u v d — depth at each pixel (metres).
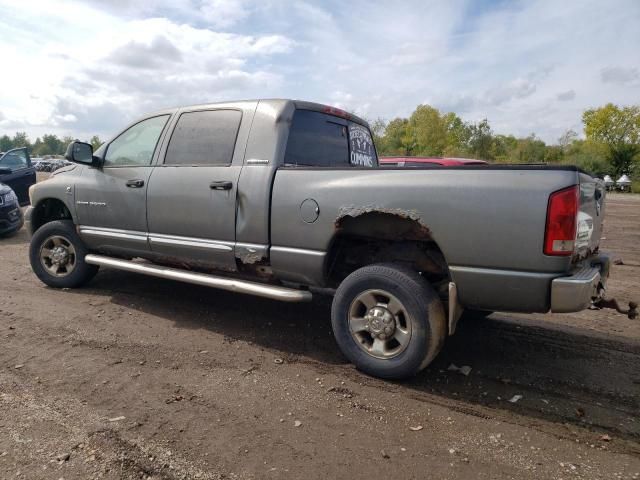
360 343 3.73
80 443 2.71
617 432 3.01
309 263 3.88
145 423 2.94
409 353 3.47
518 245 3.10
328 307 5.40
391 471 2.55
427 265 3.81
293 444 2.78
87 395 3.27
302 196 3.87
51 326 4.57
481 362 4.06
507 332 4.79
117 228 5.16
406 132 58.16
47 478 2.40
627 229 13.81
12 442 2.71
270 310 5.24
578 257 3.31
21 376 3.53
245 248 4.18
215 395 3.33
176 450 2.68
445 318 3.54
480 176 3.24
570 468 2.62
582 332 4.83
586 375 3.84
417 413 3.19
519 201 3.09
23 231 10.78
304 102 4.50
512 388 3.60
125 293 5.69
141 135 5.11
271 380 3.60
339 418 3.09
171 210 4.64
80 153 5.14
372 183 3.58
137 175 4.93
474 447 2.81
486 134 53.56
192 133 4.69
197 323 4.78
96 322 4.71
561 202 2.99
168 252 4.76
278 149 4.15
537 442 2.88
